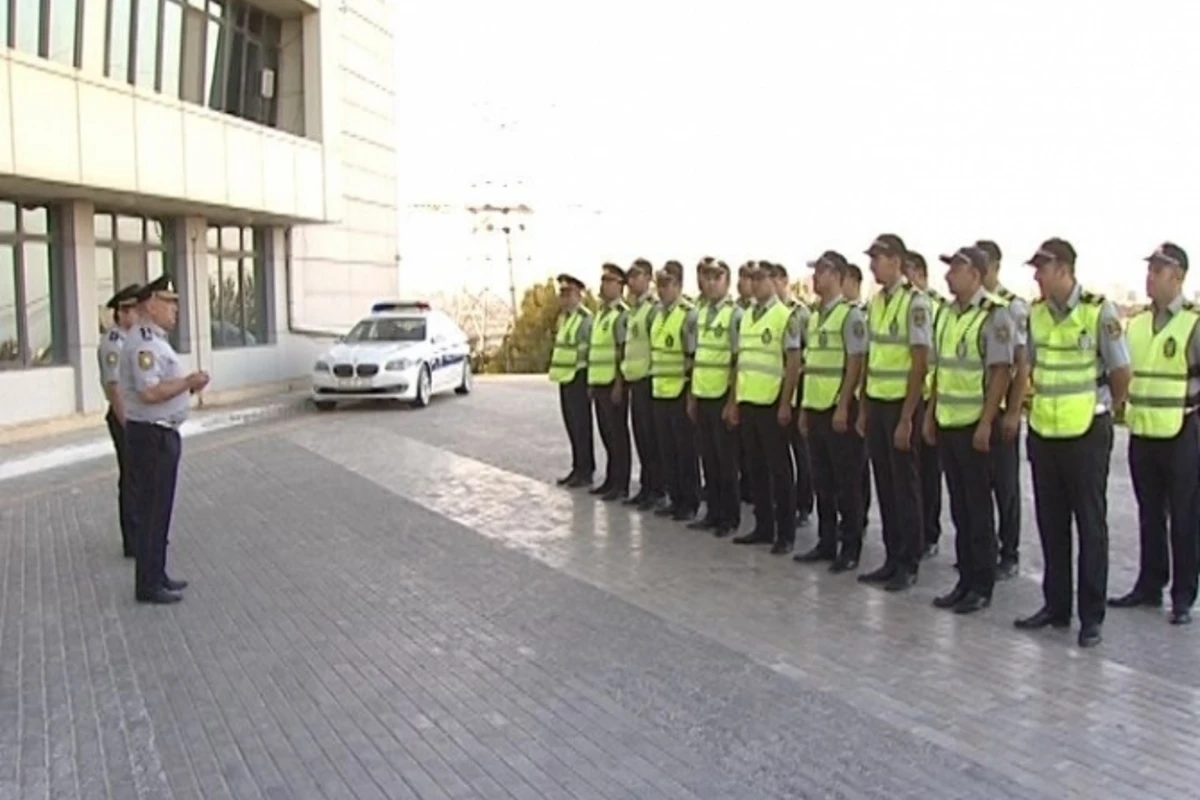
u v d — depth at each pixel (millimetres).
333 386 20469
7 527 10172
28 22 14984
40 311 16141
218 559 8820
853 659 6148
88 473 13203
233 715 5480
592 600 7469
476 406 21281
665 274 10078
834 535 8477
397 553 8969
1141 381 7035
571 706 5512
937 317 7371
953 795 4438
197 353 20156
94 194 16109
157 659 6355
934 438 7406
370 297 29000
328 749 5043
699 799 4449
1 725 5391
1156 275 7020
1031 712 5309
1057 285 6473
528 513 10602
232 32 21609
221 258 21797
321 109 23000
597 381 11211
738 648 6379
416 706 5559
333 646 6555
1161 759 4746
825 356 8258
